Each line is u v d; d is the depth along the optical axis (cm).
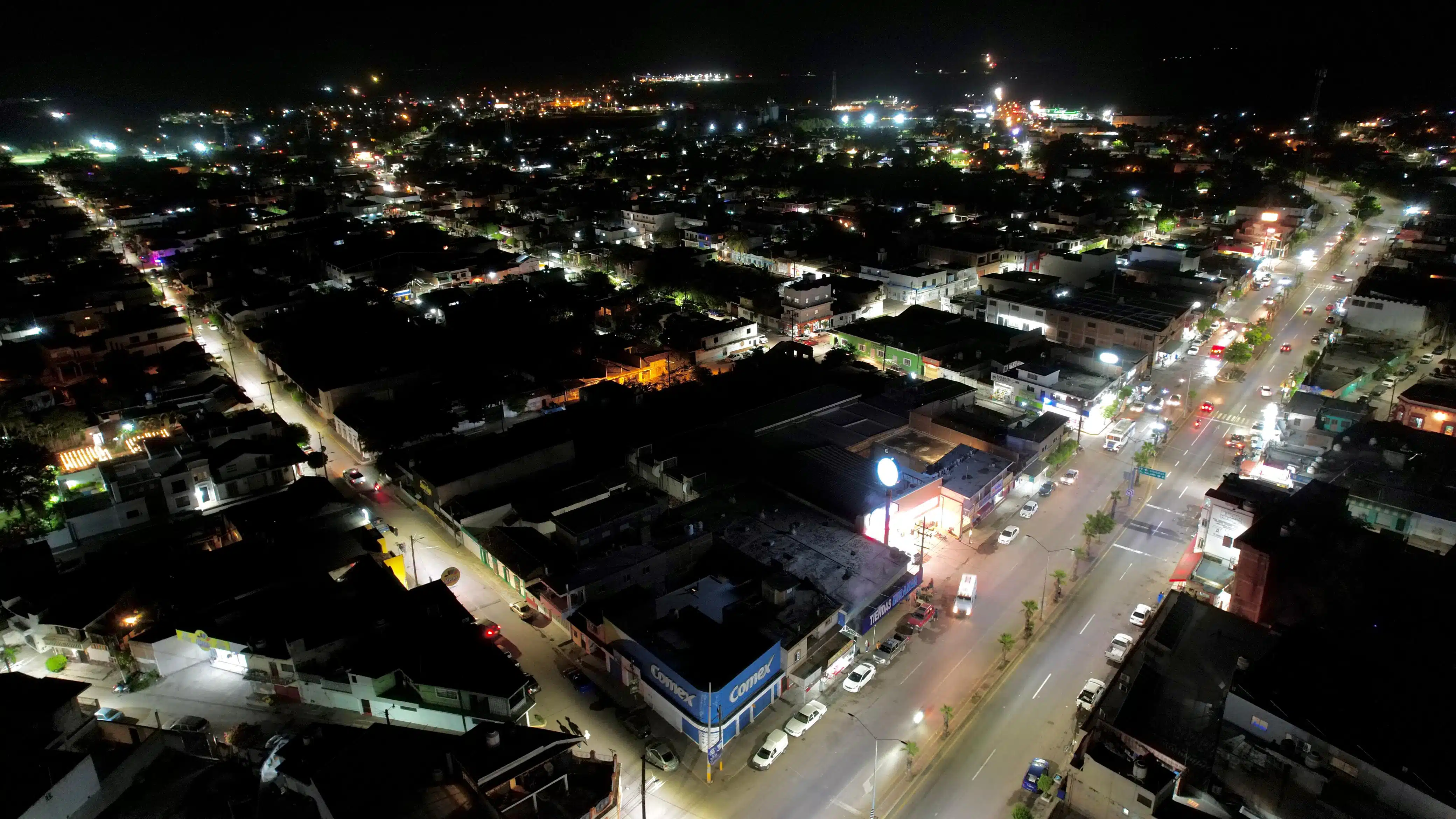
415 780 5425
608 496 9906
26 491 9606
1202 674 6450
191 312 18325
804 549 8675
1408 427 10406
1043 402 12662
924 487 9481
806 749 6800
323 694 7200
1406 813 4994
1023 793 6328
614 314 17212
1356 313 15100
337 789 5347
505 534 9200
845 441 11069
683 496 10088
